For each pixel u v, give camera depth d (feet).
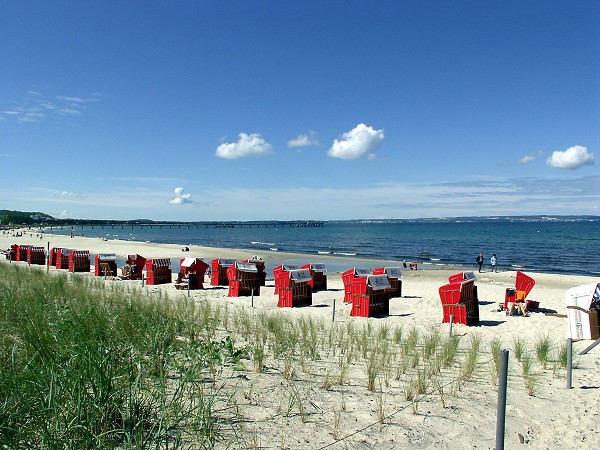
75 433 11.28
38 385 12.47
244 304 53.88
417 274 104.73
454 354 26.89
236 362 21.45
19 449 10.47
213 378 18.78
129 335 20.86
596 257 166.91
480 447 15.24
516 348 28.63
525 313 47.01
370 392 19.51
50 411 11.55
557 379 24.08
